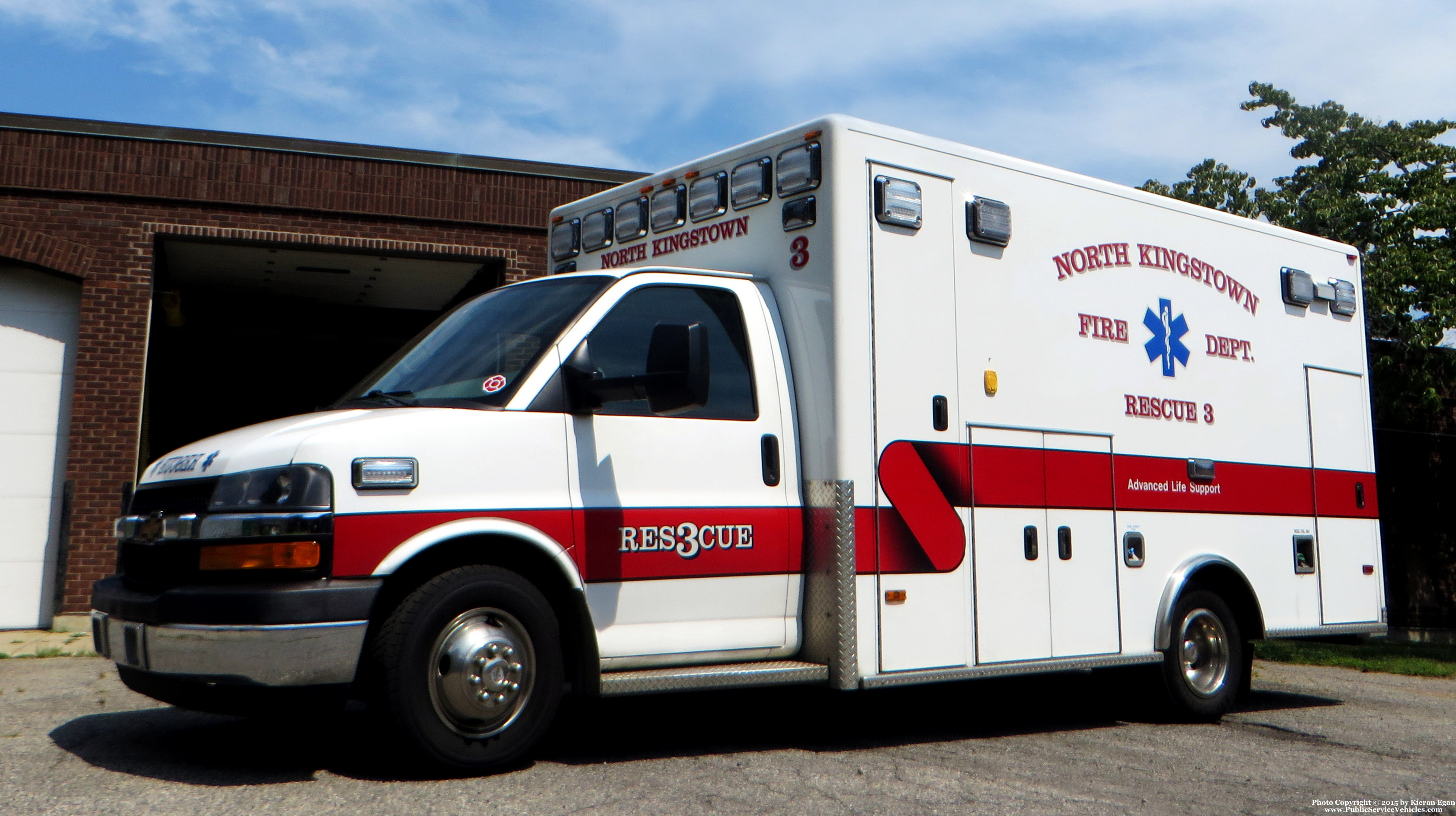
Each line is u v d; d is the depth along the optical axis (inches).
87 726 226.2
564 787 175.5
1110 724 268.5
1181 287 280.7
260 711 179.2
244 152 460.4
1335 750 241.1
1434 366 614.9
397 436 176.9
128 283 442.9
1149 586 263.4
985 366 237.0
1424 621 674.2
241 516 168.7
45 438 437.4
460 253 486.6
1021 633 237.0
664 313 210.2
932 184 232.5
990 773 200.8
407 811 158.7
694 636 202.1
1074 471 250.8
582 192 503.2
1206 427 280.7
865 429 215.5
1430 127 635.5
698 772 190.9
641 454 199.2
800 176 222.5
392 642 171.6
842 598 208.8
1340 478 312.5
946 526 226.2
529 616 183.3
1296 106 646.5
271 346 699.4
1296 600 295.4
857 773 195.6
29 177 433.4
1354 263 330.6
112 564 430.6
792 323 222.1
